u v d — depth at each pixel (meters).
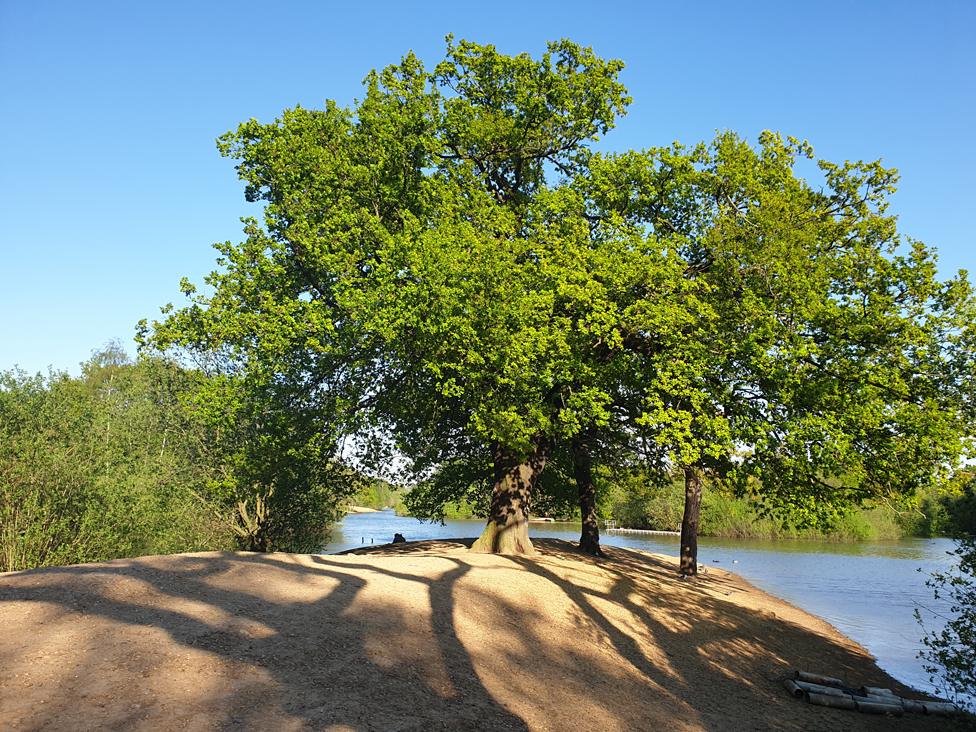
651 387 16.58
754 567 38.88
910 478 14.89
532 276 16.98
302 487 25.58
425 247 15.62
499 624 12.70
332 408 19.11
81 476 21.56
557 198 18.34
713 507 64.69
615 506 73.50
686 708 10.98
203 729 6.49
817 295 15.73
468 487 31.92
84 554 20.70
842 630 21.53
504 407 16.95
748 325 16.59
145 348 19.14
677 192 19.77
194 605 10.02
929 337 15.48
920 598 28.14
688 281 16.59
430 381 18.23
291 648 9.08
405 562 16.59
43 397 23.22
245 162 20.05
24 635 8.21
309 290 20.17
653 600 18.78
